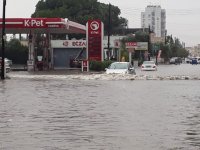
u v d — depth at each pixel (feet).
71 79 164.04
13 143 49.37
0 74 169.17
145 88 123.95
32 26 223.30
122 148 46.73
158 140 51.08
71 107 80.79
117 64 180.14
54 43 288.30
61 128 59.11
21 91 112.88
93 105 83.87
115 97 98.68
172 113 72.95
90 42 238.89
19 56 322.34
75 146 47.80
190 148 46.88
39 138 52.31
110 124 62.23
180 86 132.46
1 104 85.20
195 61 511.40
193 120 65.67
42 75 186.50
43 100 92.38
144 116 69.56
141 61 411.13
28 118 67.77
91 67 233.96
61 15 394.32
